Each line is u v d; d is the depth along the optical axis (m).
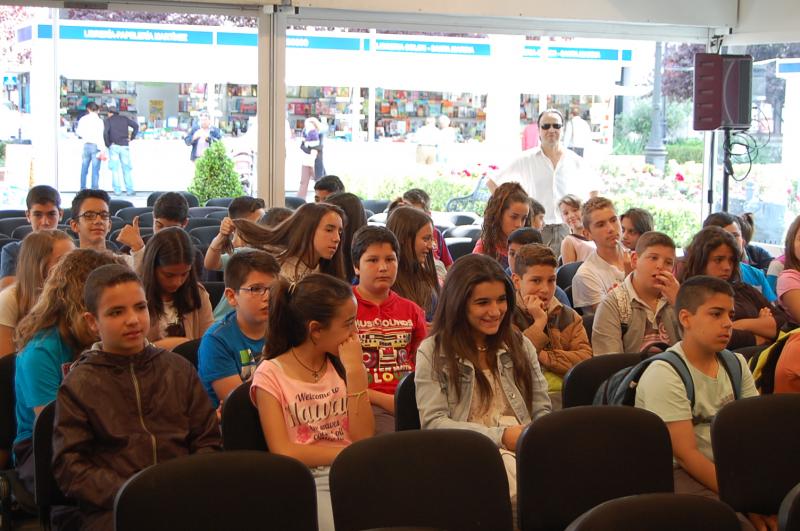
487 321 3.20
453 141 8.42
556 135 7.89
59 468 2.75
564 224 6.85
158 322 4.03
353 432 3.10
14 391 3.41
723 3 8.47
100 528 2.64
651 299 4.07
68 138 7.70
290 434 3.02
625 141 8.78
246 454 2.39
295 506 2.40
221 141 7.83
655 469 2.78
